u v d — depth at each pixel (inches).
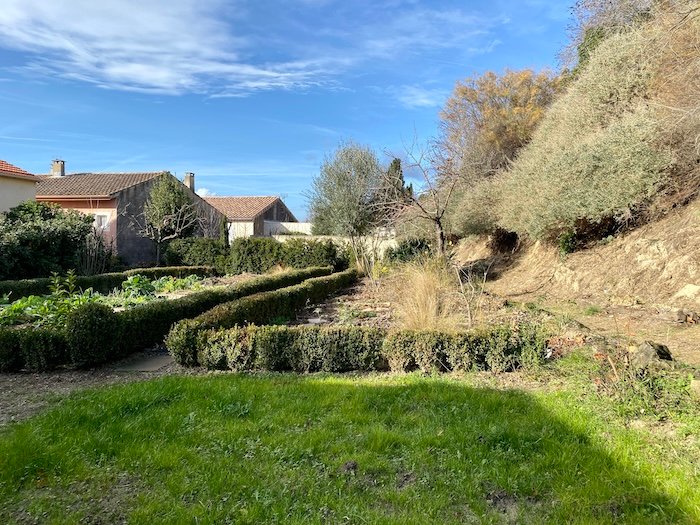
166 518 83.8
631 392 131.6
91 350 191.9
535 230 422.0
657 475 91.8
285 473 98.7
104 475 99.6
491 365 173.9
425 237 583.8
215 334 191.8
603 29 525.0
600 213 345.7
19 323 279.1
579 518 81.0
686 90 311.1
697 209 301.9
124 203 813.9
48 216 592.1
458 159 678.5
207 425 123.3
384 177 556.1
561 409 126.5
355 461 103.1
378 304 359.6
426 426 120.0
